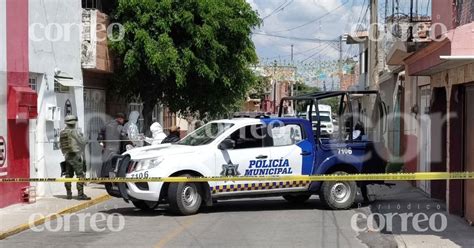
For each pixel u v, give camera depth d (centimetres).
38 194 1477
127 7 1838
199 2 1877
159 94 2038
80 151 1430
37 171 1459
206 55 1919
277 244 958
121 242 977
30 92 1346
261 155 1273
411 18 1538
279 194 1291
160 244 959
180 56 1861
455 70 1157
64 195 1502
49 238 1018
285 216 1238
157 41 1828
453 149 1204
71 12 1650
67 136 1419
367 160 1345
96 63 1736
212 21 1895
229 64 2019
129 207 1378
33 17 1420
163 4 1830
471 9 1183
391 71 2197
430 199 1468
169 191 1216
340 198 1318
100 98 1920
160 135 1816
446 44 978
